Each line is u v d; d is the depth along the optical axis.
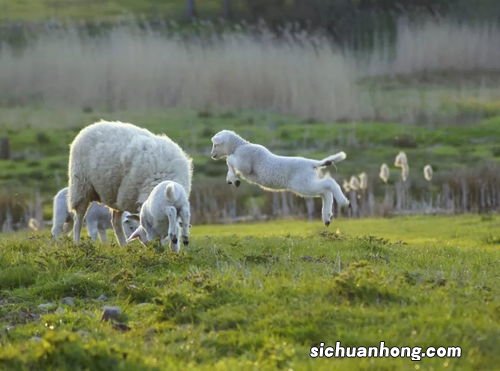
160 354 9.70
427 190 39.75
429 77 74.62
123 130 17.53
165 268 13.71
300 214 37.03
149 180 17.02
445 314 10.33
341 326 10.15
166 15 89.06
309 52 74.69
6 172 48.78
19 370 9.21
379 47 81.44
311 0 89.19
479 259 15.45
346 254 15.19
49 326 10.95
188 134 59.22
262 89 69.62
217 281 11.67
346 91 68.50
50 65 72.50
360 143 55.44
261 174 16.64
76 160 17.67
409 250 16.52
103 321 11.16
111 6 90.88
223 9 91.69
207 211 38.06
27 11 87.12
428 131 58.44
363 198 36.28
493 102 67.50
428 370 9.02
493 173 38.38
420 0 87.56
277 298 11.16
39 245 16.08
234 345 9.87
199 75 71.00
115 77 70.69
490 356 9.38
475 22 83.12
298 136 57.75
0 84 70.06
